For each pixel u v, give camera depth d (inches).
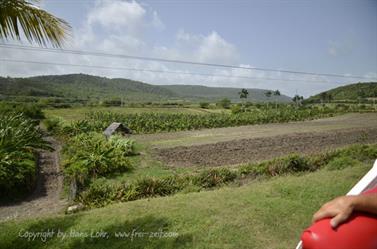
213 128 1422.2
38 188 451.2
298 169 452.4
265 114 1750.7
